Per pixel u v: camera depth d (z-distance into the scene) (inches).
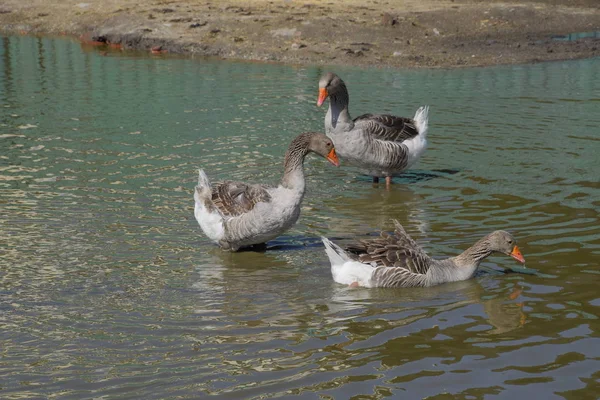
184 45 967.6
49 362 284.0
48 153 559.8
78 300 336.2
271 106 701.3
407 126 522.0
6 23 1120.2
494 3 1171.9
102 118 658.2
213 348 296.0
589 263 382.6
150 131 619.5
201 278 365.7
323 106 701.3
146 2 1139.3
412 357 291.9
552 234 420.2
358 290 356.5
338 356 291.9
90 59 920.9
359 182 530.0
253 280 365.4
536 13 1123.9
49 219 434.0
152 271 370.9
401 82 799.7
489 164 550.3
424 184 516.1
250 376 276.4
